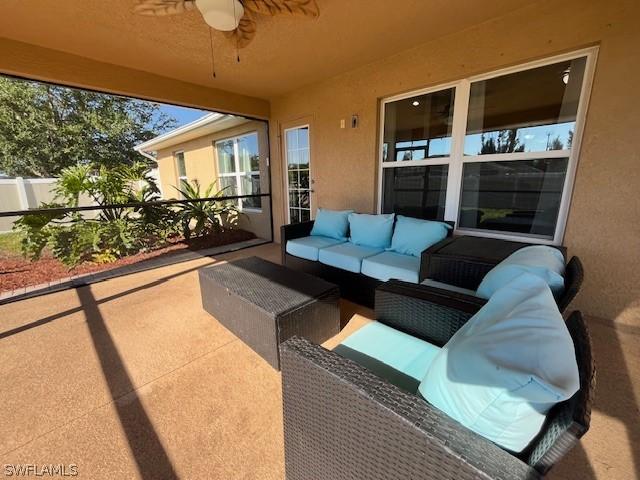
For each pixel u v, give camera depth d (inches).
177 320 90.1
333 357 36.7
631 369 64.1
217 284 82.6
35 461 46.3
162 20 87.3
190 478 43.6
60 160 337.1
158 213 183.6
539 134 92.7
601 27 75.0
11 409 56.6
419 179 123.3
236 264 99.1
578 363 27.4
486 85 100.3
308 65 124.6
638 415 52.7
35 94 308.0
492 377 25.1
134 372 66.9
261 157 203.5
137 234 174.7
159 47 105.2
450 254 77.6
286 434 41.3
